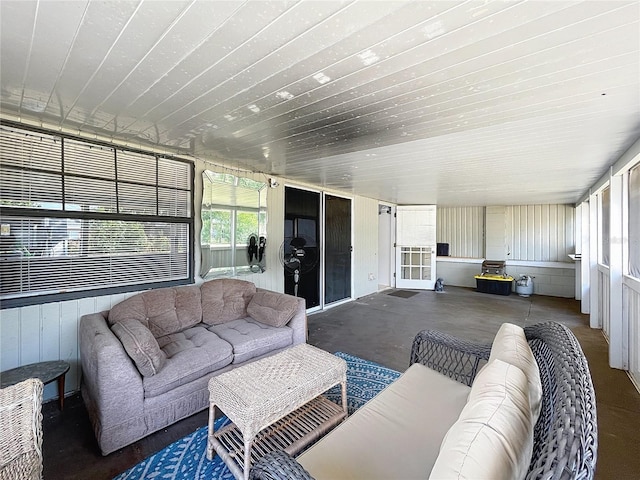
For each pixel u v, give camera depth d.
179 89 1.74
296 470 1.05
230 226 3.72
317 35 1.23
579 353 1.18
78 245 2.56
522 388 1.09
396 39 1.25
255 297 3.25
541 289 7.05
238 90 1.73
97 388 1.82
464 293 7.05
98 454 1.82
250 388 1.70
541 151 2.82
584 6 1.04
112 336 2.01
